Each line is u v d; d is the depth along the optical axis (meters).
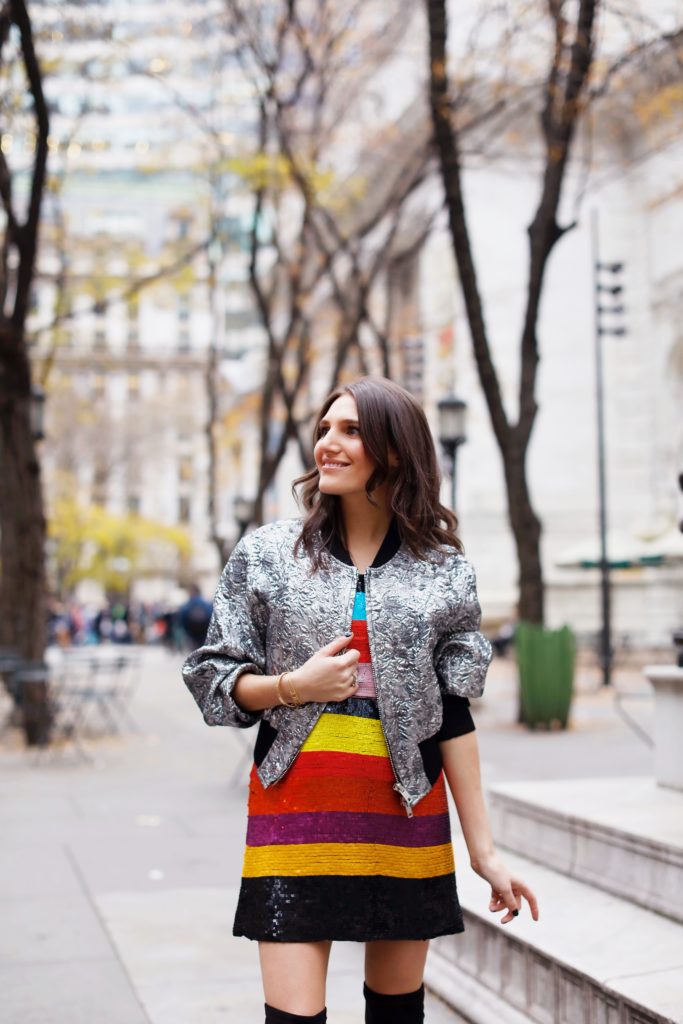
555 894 3.88
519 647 12.20
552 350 26.95
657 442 26.11
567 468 26.78
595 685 17.91
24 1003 3.82
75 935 4.65
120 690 14.26
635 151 20.81
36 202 10.33
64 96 13.55
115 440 44.06
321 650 2.10
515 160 20.83
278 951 2.07
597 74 11.88
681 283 25.20
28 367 11.16
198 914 4.98
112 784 8.95
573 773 8.82
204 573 59.22
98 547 51.28
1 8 9.98
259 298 17.30
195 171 16.94
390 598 2.16
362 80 16.28
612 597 25.31
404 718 2.12
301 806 2.10
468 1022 3.61
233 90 15.60
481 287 25.75
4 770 9.75
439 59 10.60
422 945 2.23
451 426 12.94
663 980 2.94
